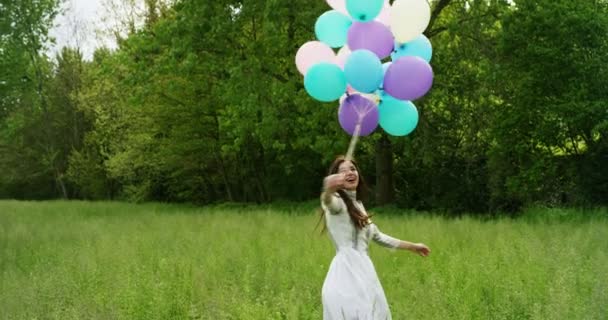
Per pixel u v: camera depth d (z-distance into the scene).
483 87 22.09
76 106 50.97
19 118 29.17
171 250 11.80
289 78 24.47
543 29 20.44
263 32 23.91
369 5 5.80
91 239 14.08
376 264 9.45
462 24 22.41
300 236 12.76
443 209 23.44
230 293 7.65
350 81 5.76
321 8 22.41
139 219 20.52
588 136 20.59
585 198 19.86
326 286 5.14
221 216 19.88
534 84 20.45
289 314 6.49
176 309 7.08
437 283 7.73
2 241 14.45
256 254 10.56
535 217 17.98
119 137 37.88
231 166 35.00
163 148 32.66
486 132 23.30
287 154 29.98
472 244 11.16
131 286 7.65
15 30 24.05
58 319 6.73
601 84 19.58
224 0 25.27
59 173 53.25
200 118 31.95
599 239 11.26
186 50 25.16
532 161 21.28
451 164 24.17
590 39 19.73
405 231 13.49
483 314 6.57
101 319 6.80
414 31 5.91
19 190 57.78
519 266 8.55
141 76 26.81
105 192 47.56
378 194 25.30
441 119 24.17
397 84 5.68
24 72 25.64
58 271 9.17
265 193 32.97
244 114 24.16
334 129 21.73
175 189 36.88
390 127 6.02
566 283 7.03
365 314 4.98
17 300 7.60
